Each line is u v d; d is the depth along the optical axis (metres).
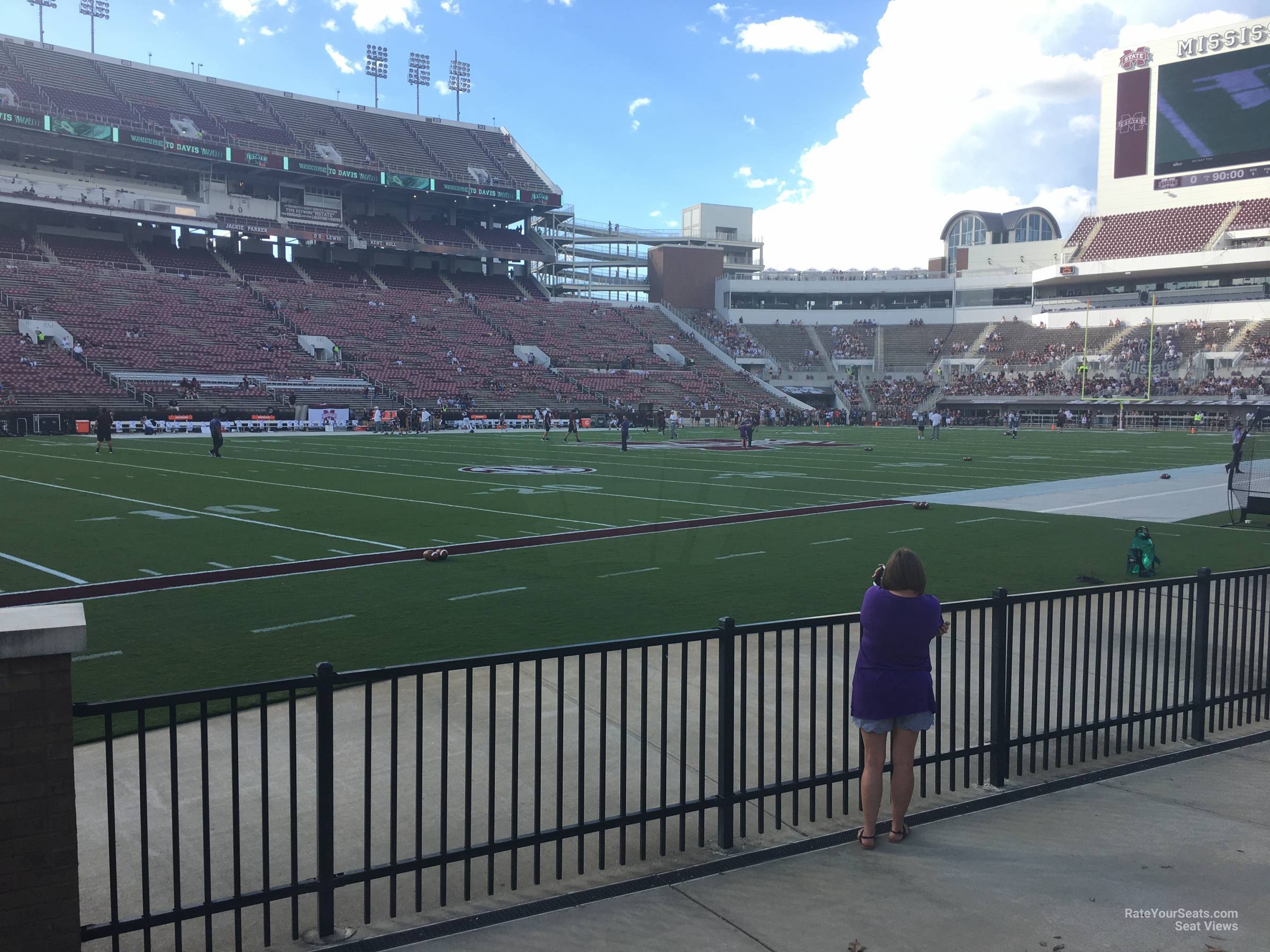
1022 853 4.44
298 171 60.34
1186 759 5.81
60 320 46.94
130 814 4.89
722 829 4.53
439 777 5.38
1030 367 70.56
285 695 6.88
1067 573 12.36
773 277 85.62
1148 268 68.56
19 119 50.78
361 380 51.69
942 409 70.31
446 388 53.22
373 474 24.94
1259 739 6.19
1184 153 69.12
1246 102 65.94
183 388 44.66
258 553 13.20
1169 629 5.91
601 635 8.79
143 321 49.81
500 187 69.81
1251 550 14.34
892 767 4.55
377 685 7.11
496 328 64.31
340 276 65.56
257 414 45.22
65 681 3.18
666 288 81.06
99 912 3.92
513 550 13.60
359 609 9.84
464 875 4.17
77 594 10.47
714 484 12.27
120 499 19.12
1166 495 21.69
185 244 63.00
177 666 7.71
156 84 61.06
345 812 4.95
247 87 65.44
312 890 3.71
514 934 3.75
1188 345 64.44
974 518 17.70
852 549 14.06
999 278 78.06
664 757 4.41
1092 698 6.95
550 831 4.16
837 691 7.03
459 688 7.05
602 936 3.72
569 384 58.72
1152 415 61.31
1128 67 71.25
